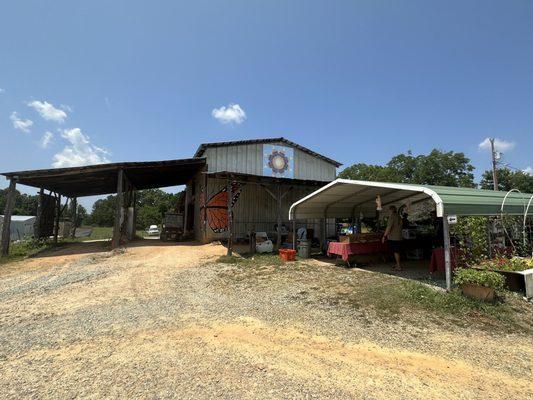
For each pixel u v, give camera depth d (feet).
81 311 16.89
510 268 18.99
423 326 13.79
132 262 32.81
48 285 23.34
